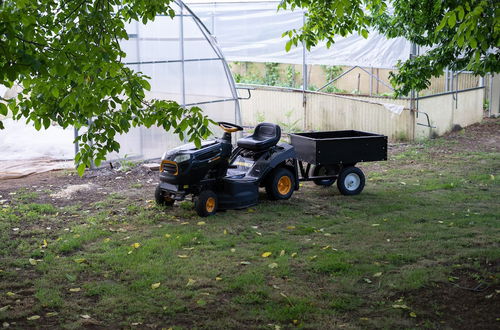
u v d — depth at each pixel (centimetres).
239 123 1538
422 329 548
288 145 1058
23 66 461
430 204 1010
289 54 1862
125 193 1102
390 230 855
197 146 565
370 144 1083
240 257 746
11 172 1267
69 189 1116
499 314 577
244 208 983
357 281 663
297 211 970
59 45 537
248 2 1919
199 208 929
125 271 696
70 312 588
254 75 2372
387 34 1229
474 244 788
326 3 902
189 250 773
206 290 639
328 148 1050
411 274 674
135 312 590
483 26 626
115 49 577
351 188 1088
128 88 546
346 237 826
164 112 562
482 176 1216
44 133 1590
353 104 1728
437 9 923
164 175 947
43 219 922
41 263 724
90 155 552
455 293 628
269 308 589
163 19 1380
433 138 1697
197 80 1452
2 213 943
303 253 759
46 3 582
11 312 584
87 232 848
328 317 573
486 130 1816
